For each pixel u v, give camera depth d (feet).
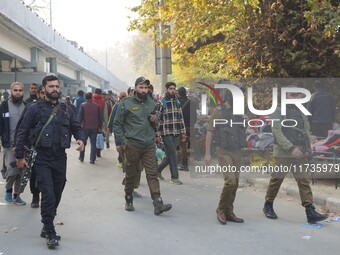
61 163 17.78
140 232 19.39
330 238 18.74
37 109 17.57
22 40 79.71
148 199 25.75
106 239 18.39
